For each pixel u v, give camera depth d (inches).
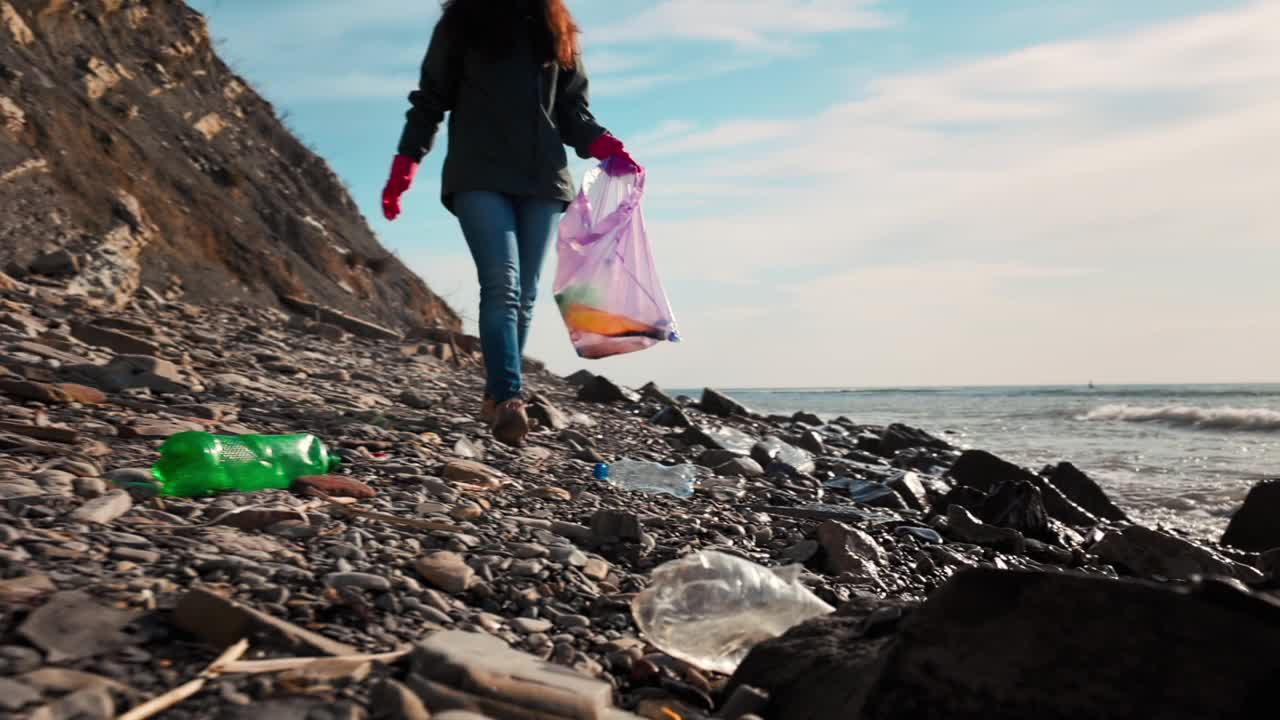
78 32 525.0
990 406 1752.0
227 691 59.7
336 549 93.9
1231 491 358.9
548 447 203.2
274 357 271.6
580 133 189.6
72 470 112.0
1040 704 55.4
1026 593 60.2
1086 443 652.7
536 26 174.2
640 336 188.9
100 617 67.9
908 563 147.6
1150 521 293.4
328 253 559.5
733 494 191.3
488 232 172.2
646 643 87.9
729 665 85.0
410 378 308.8
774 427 417.1
